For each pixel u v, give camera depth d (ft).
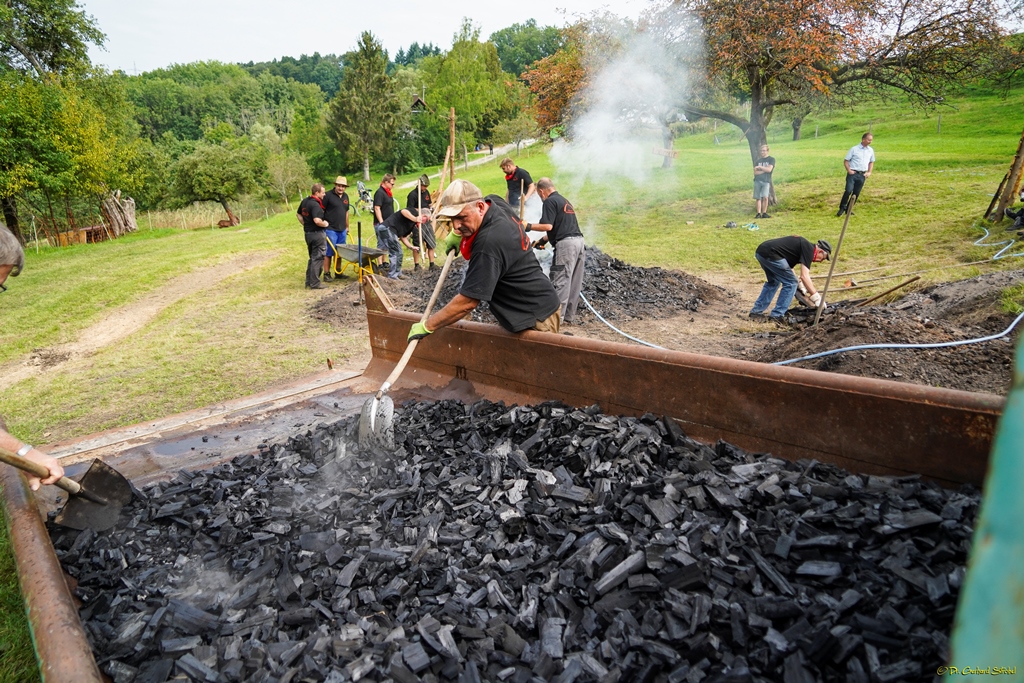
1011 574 2.55
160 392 22.66
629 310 30.35
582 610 7.52
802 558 7.32
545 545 8.61
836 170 66.85
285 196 177.37
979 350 17.25
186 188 168.35
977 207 44.68
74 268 57.21
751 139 60.08
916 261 35.04
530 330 13.42
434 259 41.98
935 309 23.40
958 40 50.85
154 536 9.62
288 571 8.43
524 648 7.15
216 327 32.14
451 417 13.17
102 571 8.88
